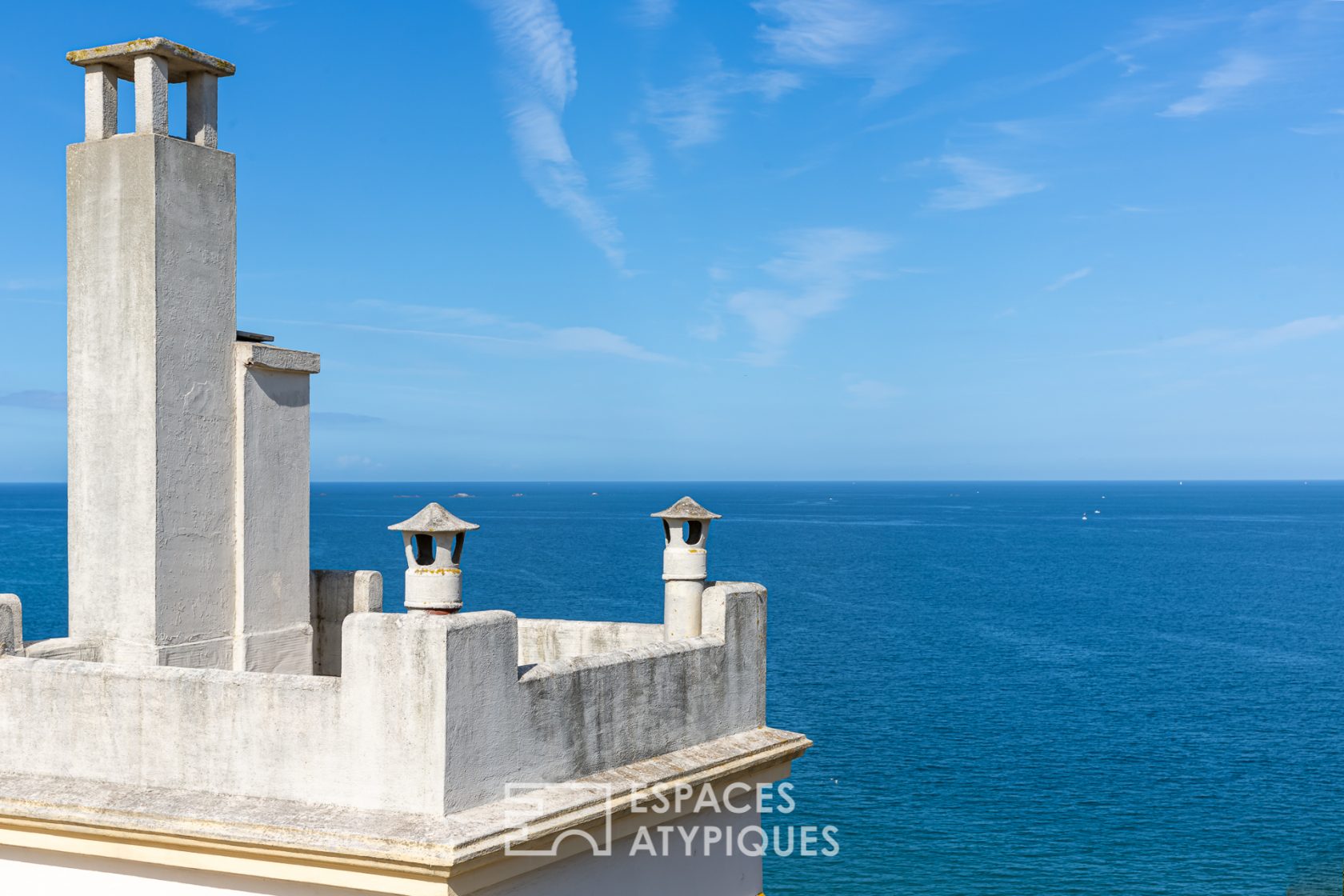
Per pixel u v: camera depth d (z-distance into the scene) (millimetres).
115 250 10773
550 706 9219
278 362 11609
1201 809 44844
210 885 8781
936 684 69250
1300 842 40781
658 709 10359
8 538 173375
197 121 11484
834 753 52312
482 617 8609
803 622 95500
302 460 12070
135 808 8820
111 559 10750
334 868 8273
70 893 9219
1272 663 78125
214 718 8922
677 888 10461
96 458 10836
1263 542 197750
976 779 48469
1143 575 139125
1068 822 42875
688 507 11555
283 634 11711
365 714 8461
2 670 9609
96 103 11055
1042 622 97375
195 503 10945
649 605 101625
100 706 9281
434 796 8258
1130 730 57906
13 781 9367
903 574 138625
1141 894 35750
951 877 37188
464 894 8188
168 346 10719
